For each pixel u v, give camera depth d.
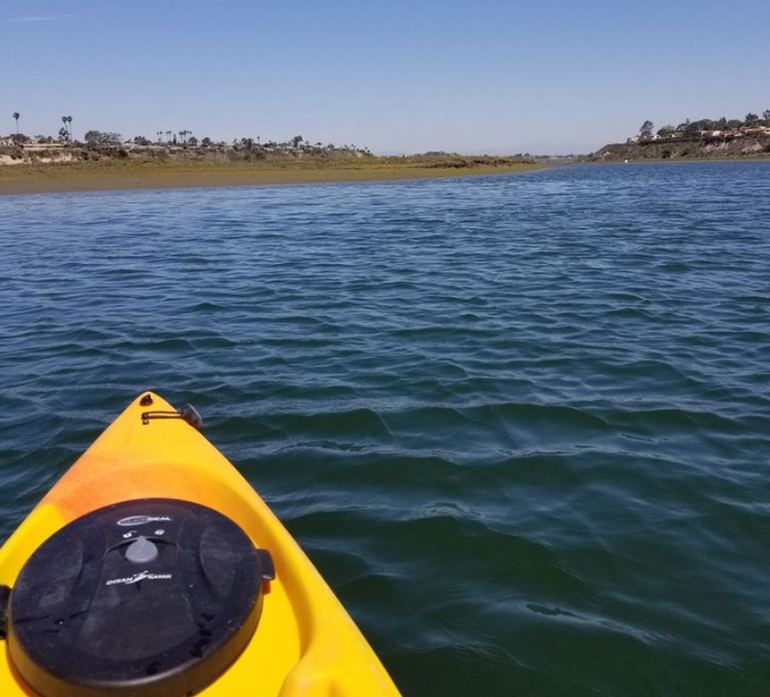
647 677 3.06
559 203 27.20
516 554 3.90
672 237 15.98
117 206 24.94
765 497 4.47
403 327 8.28
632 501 4.43
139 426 4.06
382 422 5.59
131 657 2.09
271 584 2.82
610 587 3.64
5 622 2.40
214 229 17.97
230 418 5.68
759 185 38.41
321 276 11.51
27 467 4.95
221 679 2.23
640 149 141.88
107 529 2.59
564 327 8.27
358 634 2.46
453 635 3.31
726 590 3.62
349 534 4.09
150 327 8.41
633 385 6.37
